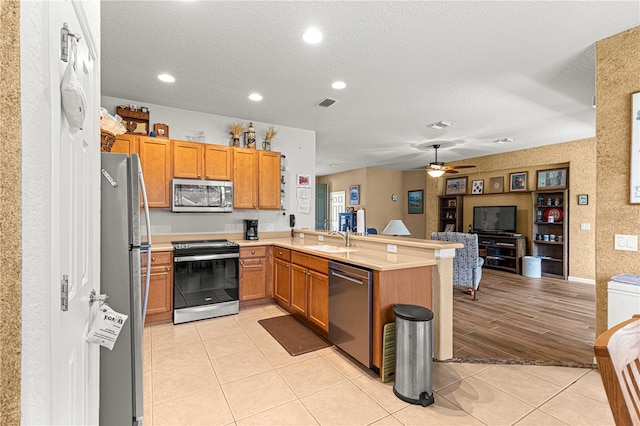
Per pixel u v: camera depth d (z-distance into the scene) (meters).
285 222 4.91
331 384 2.27
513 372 2.46
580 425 1.83
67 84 0.76
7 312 0.52
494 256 6.97
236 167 4.20
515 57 2.78
